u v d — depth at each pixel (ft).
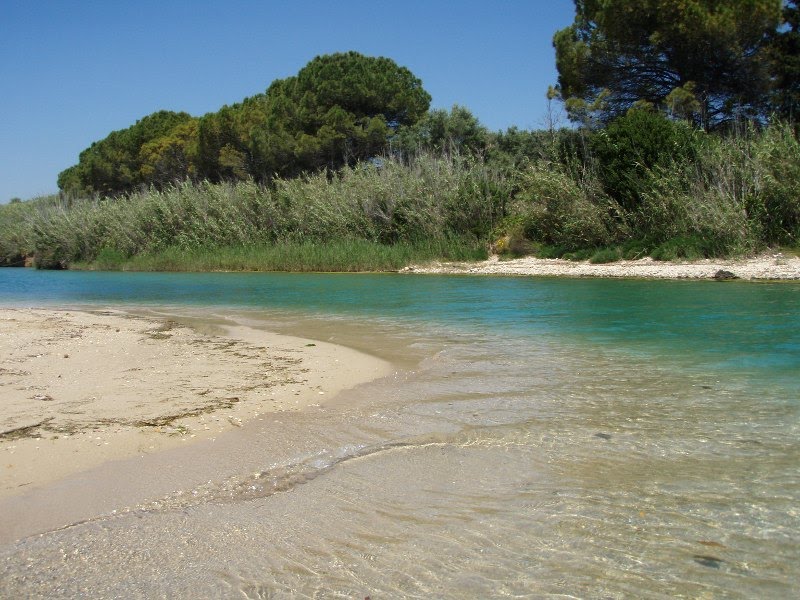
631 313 35.99
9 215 149.59
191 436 16.56
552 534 11.24
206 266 98.32
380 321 35.78
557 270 65.10
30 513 12.35
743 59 80.89
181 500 12.94
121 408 18.88
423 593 9.66
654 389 20.03
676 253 62.34
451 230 83.41
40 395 20.29
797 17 80.94
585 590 9.64
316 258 86.28
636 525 11.47
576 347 26.94
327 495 13.06
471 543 11.03
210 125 137.69
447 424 17.13
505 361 24.52
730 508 12.01
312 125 127.24
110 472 14.28
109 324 37.11
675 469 13.80
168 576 10.21
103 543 11.23
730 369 22.52
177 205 113.39
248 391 20.85
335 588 9.83
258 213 105.60
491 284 57.11
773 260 56.18
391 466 14.46
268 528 11.74
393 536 11.34
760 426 16.38
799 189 58.34
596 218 69.67
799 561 10.31
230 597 9.64
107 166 175.63
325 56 131.34
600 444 15.34
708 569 10.12
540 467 14.10
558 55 93.35
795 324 31.32
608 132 71.72
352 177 98.12
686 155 67.26
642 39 85.40
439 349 27.20
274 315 39.60
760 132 73.00
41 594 9.73
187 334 32.94
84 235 124.16
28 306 49.42
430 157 93.56
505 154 105.09
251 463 14.80
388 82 129.90
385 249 83.41
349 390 20.94
